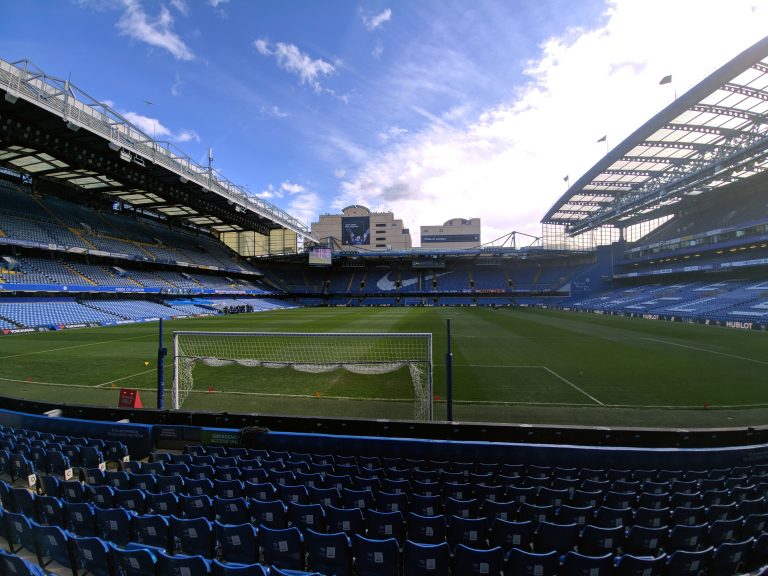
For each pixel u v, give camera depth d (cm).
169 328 2983
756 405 1069
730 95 2748
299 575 295
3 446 641
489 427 720
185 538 396
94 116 2622
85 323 3183
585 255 6506
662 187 4144
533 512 435
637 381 1324
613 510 426
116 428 773
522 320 3634
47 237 3603
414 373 1105
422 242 9525
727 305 3469
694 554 331
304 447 714
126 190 4356
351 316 4244
